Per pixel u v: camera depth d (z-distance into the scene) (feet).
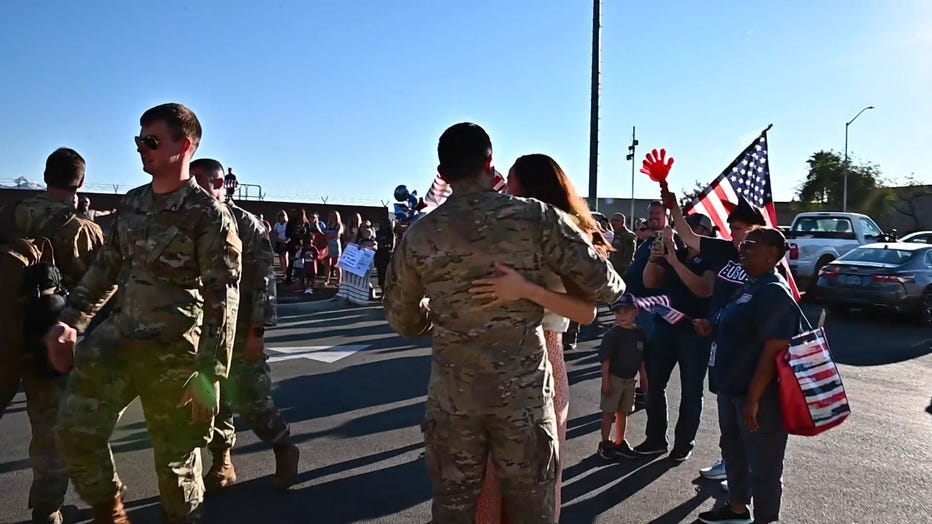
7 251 11.60
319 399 21.93
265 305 13.56
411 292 8.40
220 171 13.64
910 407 22.15
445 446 8.09
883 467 16.48
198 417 9.93
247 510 13.64
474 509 8.25
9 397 11.75
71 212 12.69
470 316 7.86
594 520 13.73
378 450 17.26
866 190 151.12
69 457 10.12
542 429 8.01
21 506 13.48
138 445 17.24
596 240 10.27
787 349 11.68
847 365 29.09
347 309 43.86
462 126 8.15
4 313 11.43
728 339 12.66
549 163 10.16
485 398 7.84
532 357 8.04
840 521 13.50
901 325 40.65
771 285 12.03
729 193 19.69
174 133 9.89
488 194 8.17
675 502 14.62
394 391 23.03
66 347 10.38
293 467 14.57
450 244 7.93
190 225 9.91
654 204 19.65
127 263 10.19
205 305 9.93
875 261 41.63
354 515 13.51
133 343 9.94
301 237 53.36
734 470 13.38
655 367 17.21
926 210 144.97
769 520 12.09
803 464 16.63
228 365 10.23
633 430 19.79
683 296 17.03
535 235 8.05
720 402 13.51
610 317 41.65
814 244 51.29
